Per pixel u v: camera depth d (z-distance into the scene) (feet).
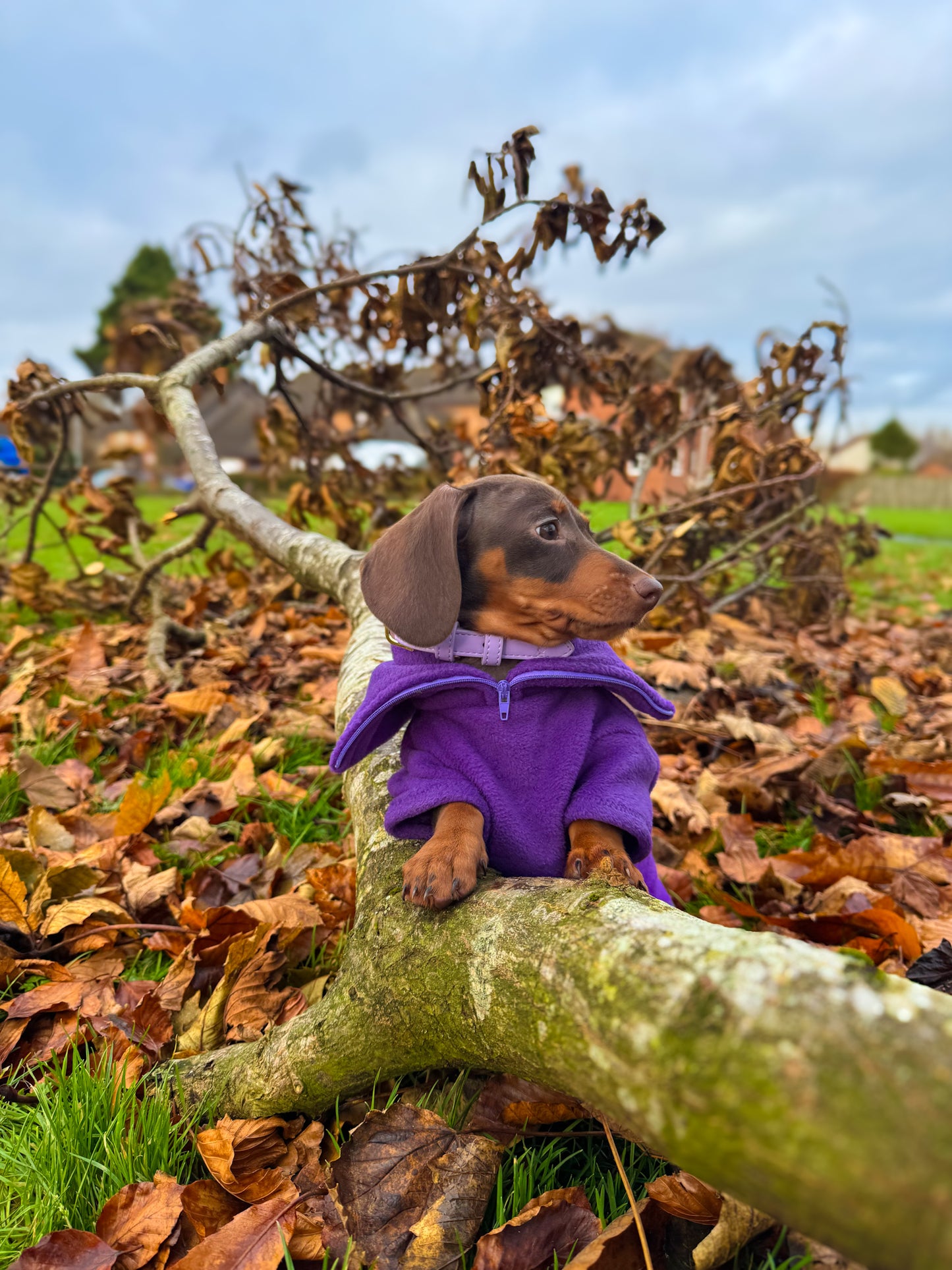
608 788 1.74
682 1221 1.53
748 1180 1.02
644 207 3.84
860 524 6.79
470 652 1.87
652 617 5.31
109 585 5.95
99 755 3.51
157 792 2.82
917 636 6.37
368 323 5.03
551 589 1.82
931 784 3.24
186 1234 1.57
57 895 2.47
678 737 3.75
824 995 1.03
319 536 3.95
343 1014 1.71
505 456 4.91
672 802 2.97
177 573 7.66
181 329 6.18
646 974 1.19
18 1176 1.65
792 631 6.23
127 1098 1.77
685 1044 1.08
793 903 2.61
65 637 5.05
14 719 3.66
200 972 2.23
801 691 4.52
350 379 6.26
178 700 3.79
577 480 5.16
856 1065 0.97
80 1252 1.48
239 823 3.05
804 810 3.19
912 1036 0.97
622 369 5.44
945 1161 0.88
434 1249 1.49
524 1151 1.66
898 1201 0.90
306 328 5.32
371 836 2.01
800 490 5.83
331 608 5.69
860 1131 0.93
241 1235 1.50
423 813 1.79
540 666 1.83
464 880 1.57
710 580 6.47
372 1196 1.55
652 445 5.76
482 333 5.18
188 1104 1.86
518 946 1.40
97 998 2.12
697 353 6.25
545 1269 1.46
